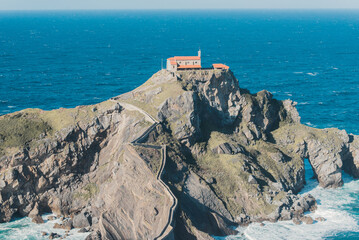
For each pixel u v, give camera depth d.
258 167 160.00
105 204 143.38
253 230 139.25
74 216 143.00
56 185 152.88
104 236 131.62
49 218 146.88
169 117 162.38
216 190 147.62
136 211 134.00
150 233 127.50
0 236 136.62
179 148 156.25
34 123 161.25
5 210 144.62
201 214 139.12
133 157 144.25
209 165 156.88
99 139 161.00
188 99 162.00
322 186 167.88
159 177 138.62
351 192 163.50
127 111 162.88
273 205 145.75
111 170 152.25
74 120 160.50
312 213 148.38
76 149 156.12
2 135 156.12
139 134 154.38
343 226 141.00
